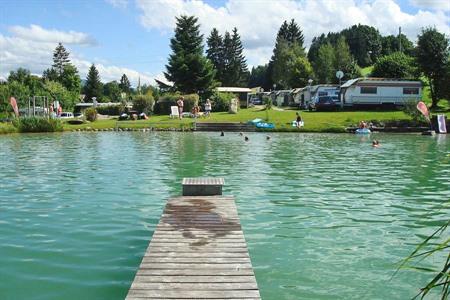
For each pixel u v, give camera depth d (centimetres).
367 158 2425
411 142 3472
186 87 7688
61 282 744
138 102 6203
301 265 828
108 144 3241
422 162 2255
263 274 786
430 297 701
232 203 1138
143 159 2345
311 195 1432
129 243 942
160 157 2434
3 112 6862
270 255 880
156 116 6088
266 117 5275
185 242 817
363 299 694
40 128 4591
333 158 2417
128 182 1652
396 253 894
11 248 908
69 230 1033
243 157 2445
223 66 11969
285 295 704
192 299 572
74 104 9519
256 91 10850
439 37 6047
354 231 1040
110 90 13525
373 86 5959
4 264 821
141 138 3819
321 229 1055
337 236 1002
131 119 5612
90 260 843
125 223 1094
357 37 12712
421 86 6006
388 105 5988
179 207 1091
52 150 2819
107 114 7075
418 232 1035
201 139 3709
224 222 955
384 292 718
